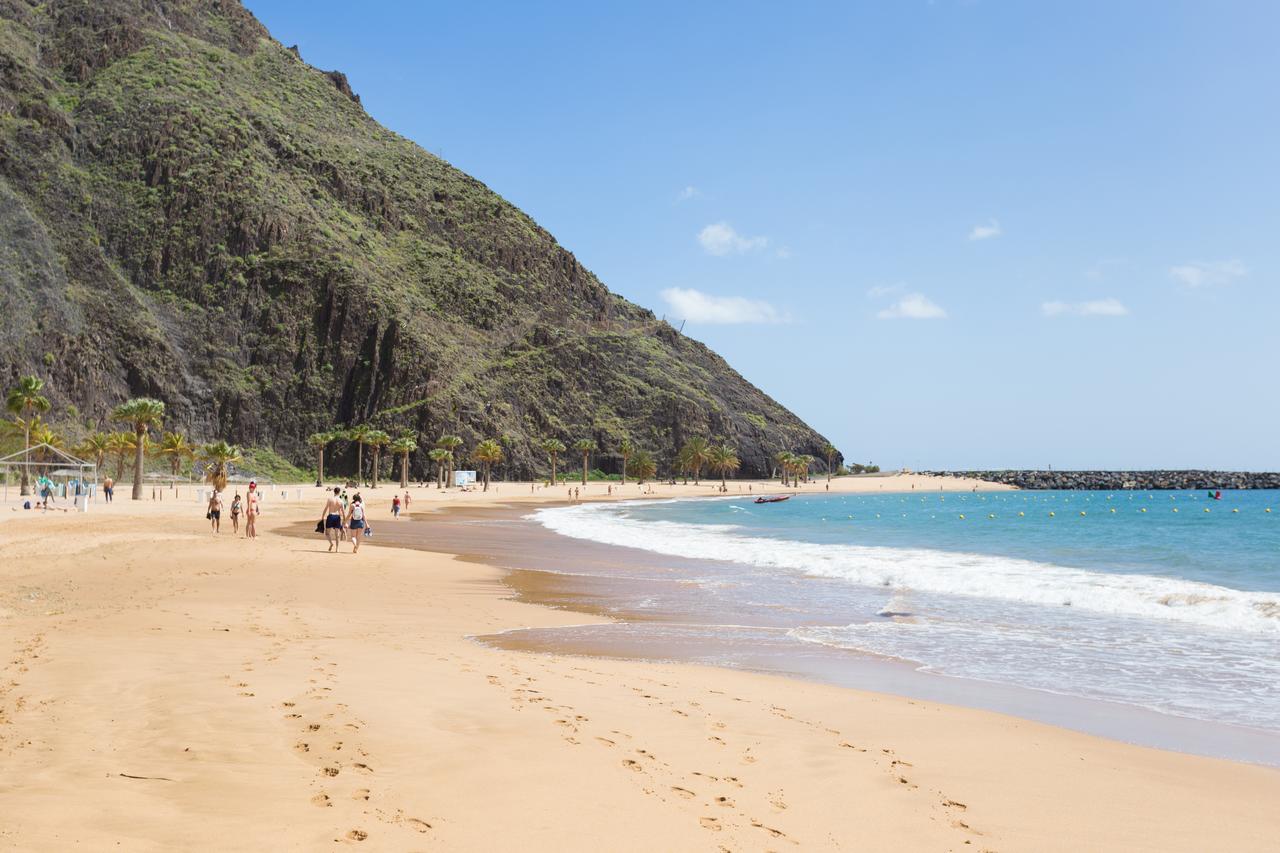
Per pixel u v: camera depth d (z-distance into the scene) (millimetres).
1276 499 175125
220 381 191000
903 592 27453
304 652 14672
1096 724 12523
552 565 35406
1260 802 9094
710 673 15203
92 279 188250
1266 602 23156
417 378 198750
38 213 194125
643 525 70688
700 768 9273
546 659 15906
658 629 20188
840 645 18469
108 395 172125
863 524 78938
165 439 121438
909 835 7742
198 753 8742
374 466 165000
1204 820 8516
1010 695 14234
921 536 60312
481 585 28031
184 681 11828
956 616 22594
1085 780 9648
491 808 7723
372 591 25047
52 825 6777
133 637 15492
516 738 9898
